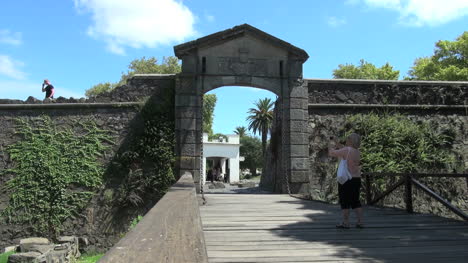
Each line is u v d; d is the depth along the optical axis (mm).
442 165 13984
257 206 9156
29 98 13367
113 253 1622
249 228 6074
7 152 13031
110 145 13164
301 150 13219
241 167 64000
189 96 12984
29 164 12930
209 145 42125
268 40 13398
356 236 5461
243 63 13344
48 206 12648
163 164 12719
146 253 1641
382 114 14320
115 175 12922
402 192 13461
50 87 14953
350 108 14266
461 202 13836
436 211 13555
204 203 9758
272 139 15859
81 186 12914
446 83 14805
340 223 6586
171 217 2703
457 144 14375
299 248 4684
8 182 12797
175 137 12797
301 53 13578
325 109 14094
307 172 13172
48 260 9906
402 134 13773
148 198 12695
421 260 4137
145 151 12758
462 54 30406
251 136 67000
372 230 5957
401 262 4051
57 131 13188
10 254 10664
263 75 13398
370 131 13758
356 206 6137
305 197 11102
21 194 12719
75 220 12672
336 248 4691
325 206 9156
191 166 12617
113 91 13453
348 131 13836
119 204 12641
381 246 4824
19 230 12531
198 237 1993
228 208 8734
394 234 5613
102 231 12586
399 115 14312
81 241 12438
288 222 6699
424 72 31828
